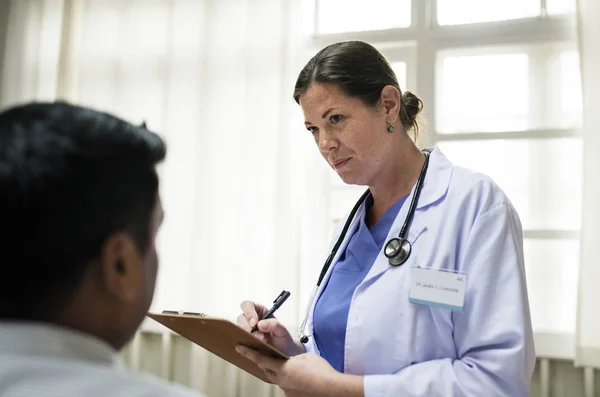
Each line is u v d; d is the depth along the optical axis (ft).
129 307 1.84
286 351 4.35
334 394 3.46
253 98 8.48
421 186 4.11
